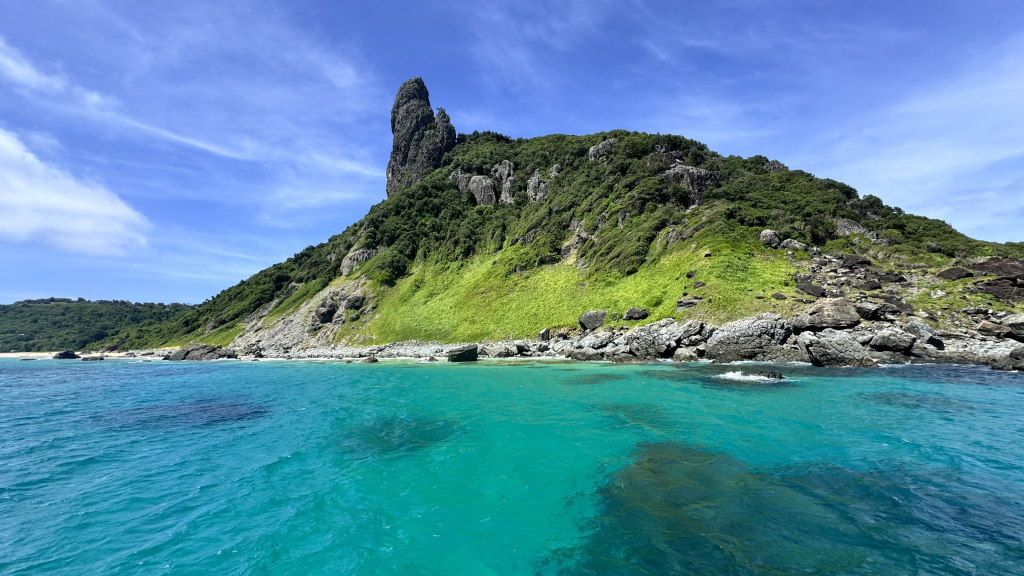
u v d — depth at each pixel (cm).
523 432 1638
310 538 896
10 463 1423
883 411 1830
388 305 7600
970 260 4738
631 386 2562
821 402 2016
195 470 1328
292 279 10506
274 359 6806
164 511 1043
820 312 3600
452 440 1565
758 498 1016
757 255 4994
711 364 3434
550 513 973
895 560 757
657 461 1280
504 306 6278
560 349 4709
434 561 799
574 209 7706
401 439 1606
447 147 12456
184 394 2970
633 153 8094
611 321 4900
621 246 6188
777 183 6944
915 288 4256
